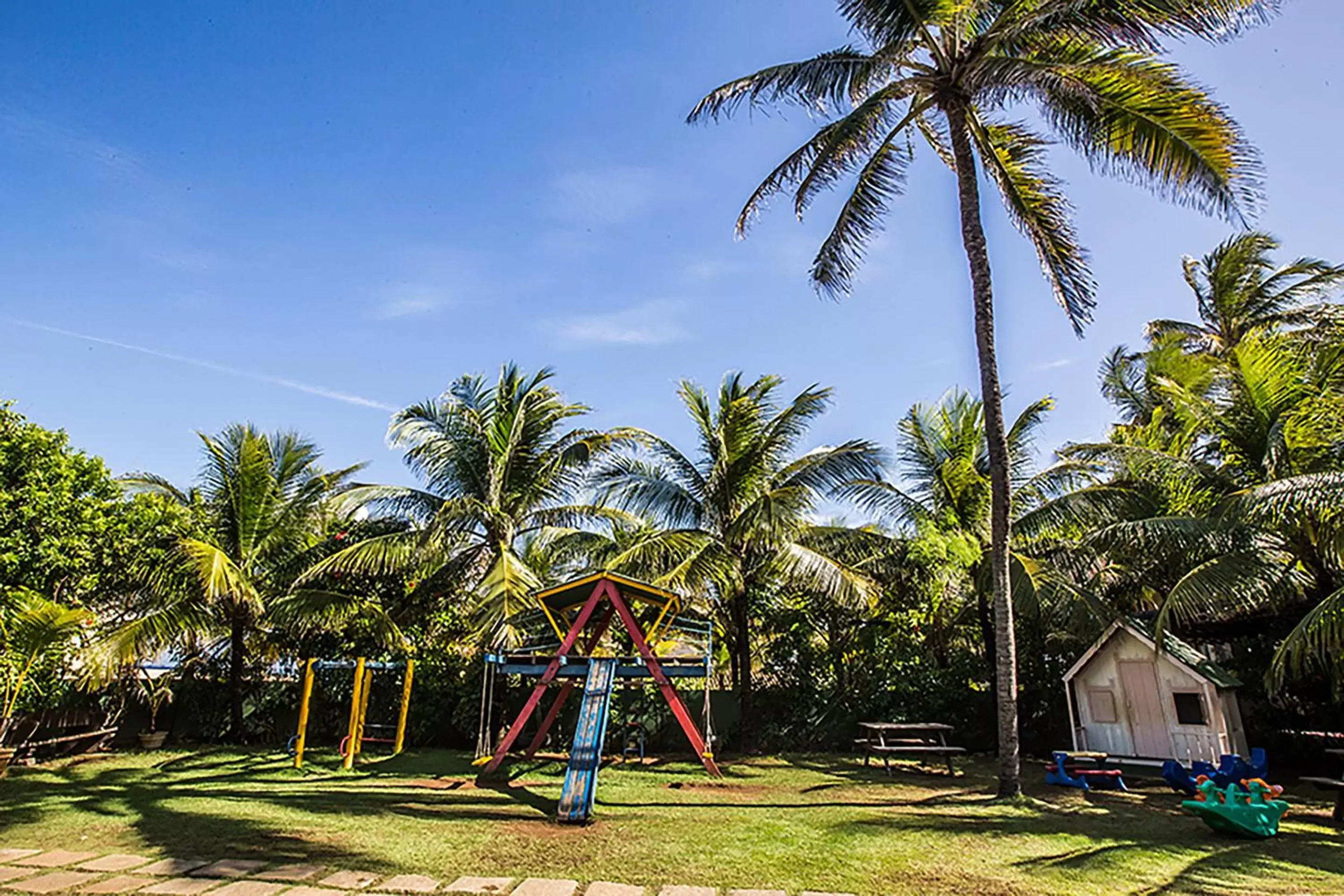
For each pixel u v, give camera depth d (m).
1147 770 11.54
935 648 17.00
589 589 11.55
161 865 5.77
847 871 5.80
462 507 14.38
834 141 9.87
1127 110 9.30
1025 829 7.43
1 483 11.86
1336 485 8.73
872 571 16.16
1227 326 19.84
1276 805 7.10
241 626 14.95
